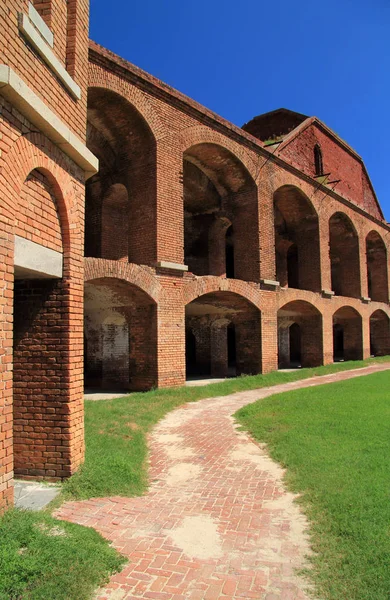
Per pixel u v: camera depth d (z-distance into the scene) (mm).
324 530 4336
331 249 27797
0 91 4270
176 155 13258
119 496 5328
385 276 30078
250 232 17203
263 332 17000
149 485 5840
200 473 6332
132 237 12977
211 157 16016
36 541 3725
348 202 24547
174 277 12969
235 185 17422
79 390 5844
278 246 23781
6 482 4219
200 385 13961
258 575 3650
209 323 19172
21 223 4836
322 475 5738
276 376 16734
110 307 13328
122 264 11344
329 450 6820
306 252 21938
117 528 4480
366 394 12227
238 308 17266
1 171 4281
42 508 4766
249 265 17172
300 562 3854
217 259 19219
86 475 5531
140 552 4012
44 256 5301
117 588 3451
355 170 26969
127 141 13078
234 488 5695
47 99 5262
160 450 7574
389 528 4180
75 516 4707
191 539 4281
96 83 10992
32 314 5754
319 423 8625
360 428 8078
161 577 3615
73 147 5602
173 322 12883
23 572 3264
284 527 4531
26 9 4875
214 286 14555
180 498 5363
